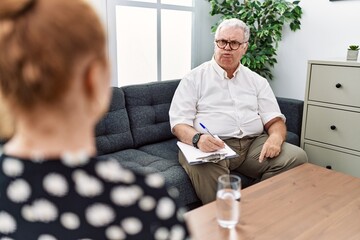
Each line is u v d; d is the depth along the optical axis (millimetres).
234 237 1008
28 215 434
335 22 2486
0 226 450
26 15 386
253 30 2699
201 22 2961
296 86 2838
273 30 2611
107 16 2316
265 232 1034
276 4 2584
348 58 2123
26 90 395
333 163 2211
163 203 448
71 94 409
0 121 423
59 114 412
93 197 415
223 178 1072
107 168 427
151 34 2656
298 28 2689
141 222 431
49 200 419
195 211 1158
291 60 2826
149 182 448
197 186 1722
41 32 383
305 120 2295
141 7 2514
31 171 418
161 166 1804
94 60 415
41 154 419
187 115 2010
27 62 386
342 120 2107
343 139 2127
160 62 2766
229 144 1973
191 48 2975
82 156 421
